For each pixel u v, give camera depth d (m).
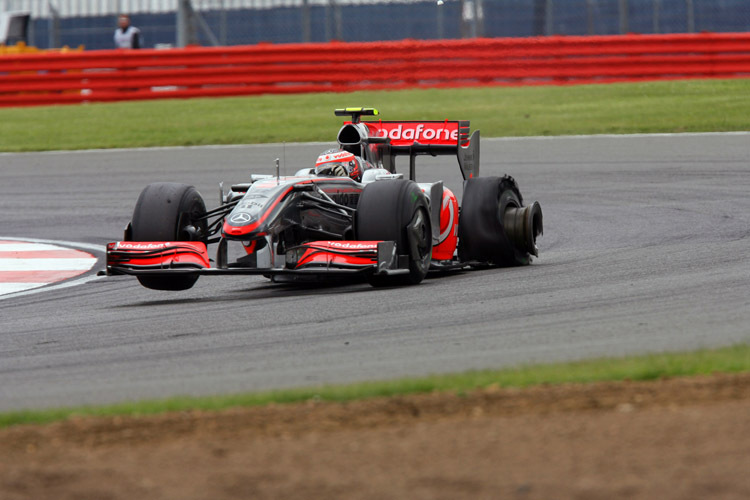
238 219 28.59
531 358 20.64
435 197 33.06
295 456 14.35
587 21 93.38
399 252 29.83
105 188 57.38
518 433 14.99
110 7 96.31
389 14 96.12
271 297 30.59
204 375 20.67
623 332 22.84
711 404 16.02
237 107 79.50
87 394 19.50
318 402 17.12
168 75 82.19
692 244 36.81
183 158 64.38
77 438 15.51
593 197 49.91
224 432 15.58
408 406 16.58
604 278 30.52
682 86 78.38
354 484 13.23
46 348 24.47
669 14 94.44
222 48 81.44
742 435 14.46
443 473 13.51
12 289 34.81
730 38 79.19
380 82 81.75
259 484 13.34
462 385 17.86
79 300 32.22
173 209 30.39
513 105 75.94
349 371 20.31
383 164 35.88
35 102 82.19
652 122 68.81
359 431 15.40
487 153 62.72
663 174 54.78
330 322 25.73
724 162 57.00
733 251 34.56
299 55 81.12
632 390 16.98
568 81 82.00
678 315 24.45
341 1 93.12
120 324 27.23
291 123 73.00
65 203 54.09
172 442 15.18
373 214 29.81
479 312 26.11
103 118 77.50
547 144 64.44
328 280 33.25
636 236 39.84
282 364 21.33
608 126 68.38
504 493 12.79
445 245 34.09
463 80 81.25
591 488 12.83
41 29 106.88
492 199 34.00
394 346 22.55
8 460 14.56
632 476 13.16
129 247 29.42
